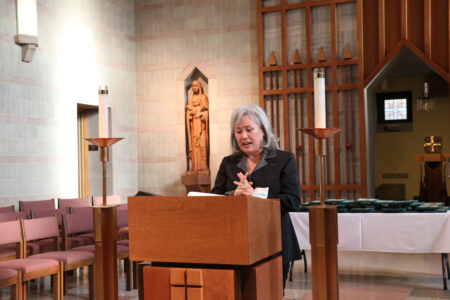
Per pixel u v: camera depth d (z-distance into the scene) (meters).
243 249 2.11
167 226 2.23
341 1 9.92
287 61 10.38
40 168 8.88
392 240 5.53
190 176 10.70
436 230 5.39
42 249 6.18
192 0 11.15
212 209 2.16
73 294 5.89
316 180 10.23
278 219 2.50
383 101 14.30
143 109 11.52
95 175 10.81
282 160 3.04
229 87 10.87
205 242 2.17
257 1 10.48
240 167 3.10
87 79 10.09
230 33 10.87
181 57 11.23
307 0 10.15
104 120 2.93
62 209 7.01
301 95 10.29
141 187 11.55
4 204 8.18
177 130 11.25
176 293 2.18
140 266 2.36
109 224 2.78
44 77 9.06
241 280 2.22
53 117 9.22
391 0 9.64
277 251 2.47
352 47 9.97
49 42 9.20
